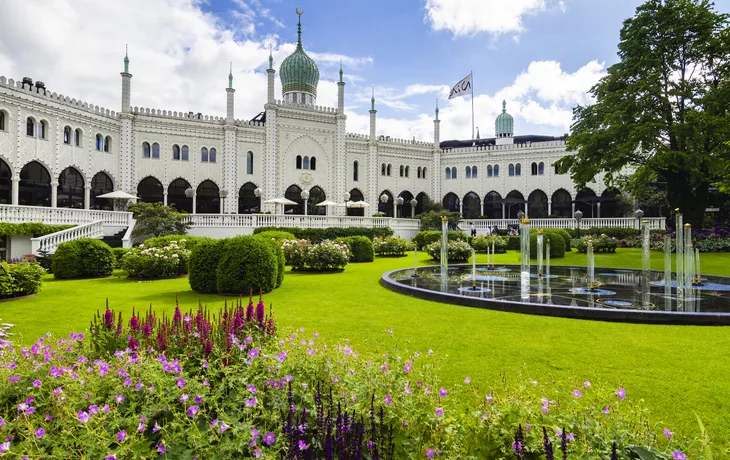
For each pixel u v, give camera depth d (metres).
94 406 2.61
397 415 2.73
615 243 24.00
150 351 3.75
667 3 25.77
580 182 28.69
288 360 3.49
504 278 12.91
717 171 23.86
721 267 16.75
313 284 12.20
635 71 26.17
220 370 3.25
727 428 3.57
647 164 24.86
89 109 30.02
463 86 48.22
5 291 9.49
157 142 34.09
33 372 3.26
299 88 43.56
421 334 6.52
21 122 25.36
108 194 28.89
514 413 2.64
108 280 13.37
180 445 2.62
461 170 46.47
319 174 40.72
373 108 44.53
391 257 23.48
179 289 11.33
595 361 5.24
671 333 6.55
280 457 2.53
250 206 38.06
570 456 2.22
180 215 25.84
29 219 20.66
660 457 2.32
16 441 2.77
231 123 36.38
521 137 52.09
